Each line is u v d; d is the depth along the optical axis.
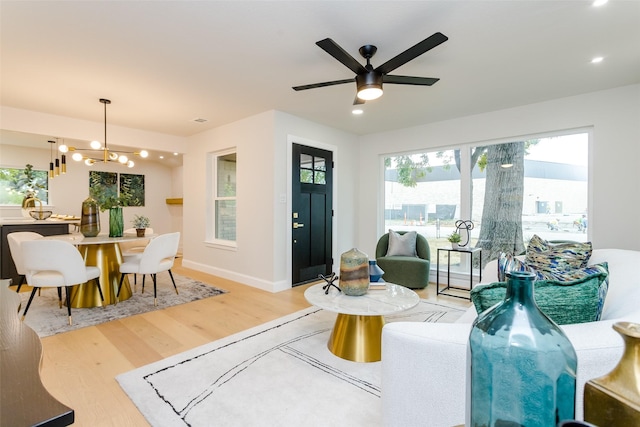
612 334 0.87
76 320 2.99
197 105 3.91
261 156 4.26
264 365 2.16
